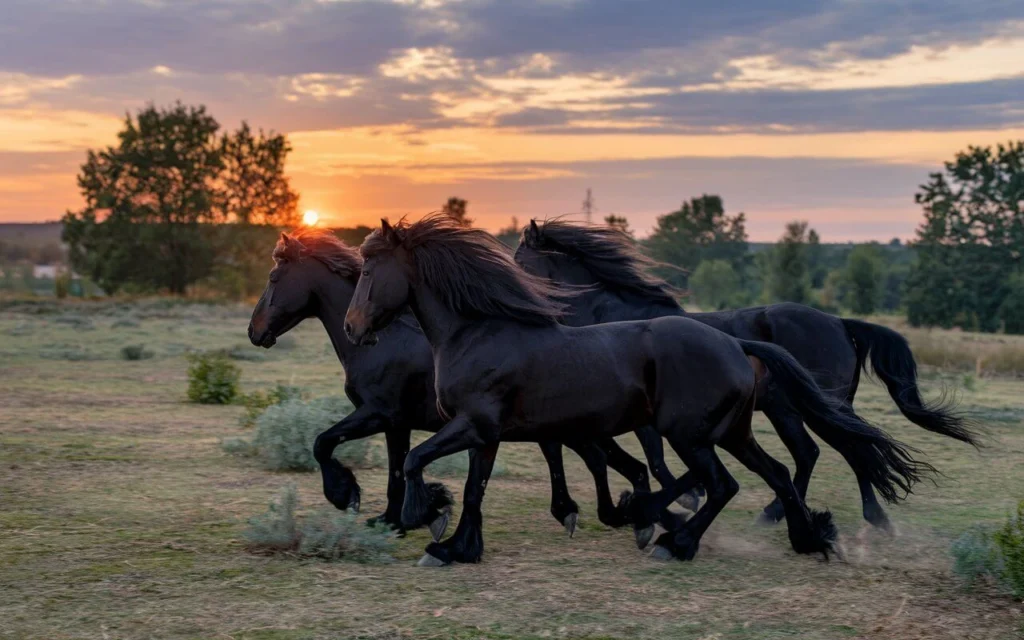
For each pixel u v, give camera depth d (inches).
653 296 323.6
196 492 316.5
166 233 2290.8
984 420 557.9
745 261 4143.7
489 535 274.7
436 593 212.1
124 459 371.2
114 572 221.6
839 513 318.3
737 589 220.8
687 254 4052.7
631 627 191.2
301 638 181.2
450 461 377.1
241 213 2348.7
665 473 295.3
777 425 309.3
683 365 245.0
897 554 260.8
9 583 211.5
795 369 257.0
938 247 2615.7
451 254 244.2
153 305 1916.8
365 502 315.9
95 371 738.8
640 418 249.4
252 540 243.8
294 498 252.5
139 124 2294.5
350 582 219.1
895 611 204.4
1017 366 943.0
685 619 197.0
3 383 632.4
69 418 482.9
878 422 549.6
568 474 383.9
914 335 1163.9
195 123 2320.4
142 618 190.5
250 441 406.9
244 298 2297.0
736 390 246.1
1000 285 2527.1
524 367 239.9
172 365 804.0
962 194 2615.7
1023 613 203.8
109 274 2287.2
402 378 269.7
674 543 248.4
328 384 687.7
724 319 320.8
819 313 316.5
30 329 1215.6
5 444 389.7
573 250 324.8
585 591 215.9
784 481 258.5
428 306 246.2
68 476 334.0
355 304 245.9
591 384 241.9
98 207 2311.8
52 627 184.7
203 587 211.9
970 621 197.9
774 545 270.5
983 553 223.5
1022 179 2556.6
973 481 376.5
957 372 911.0
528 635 185.3
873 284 3009.4
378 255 245.8
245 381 707.4
